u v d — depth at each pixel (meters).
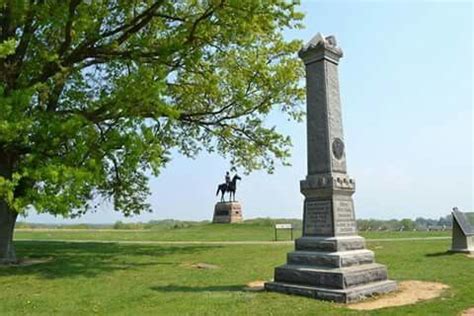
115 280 13.48
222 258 18.61
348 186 11.75
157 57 18.42
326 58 12.31
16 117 13.91
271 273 14.49
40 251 21.72
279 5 17.83
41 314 9.27
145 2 19.28
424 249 20.20
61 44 17.81
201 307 9.48
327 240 11.19
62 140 15.41
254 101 23.33
